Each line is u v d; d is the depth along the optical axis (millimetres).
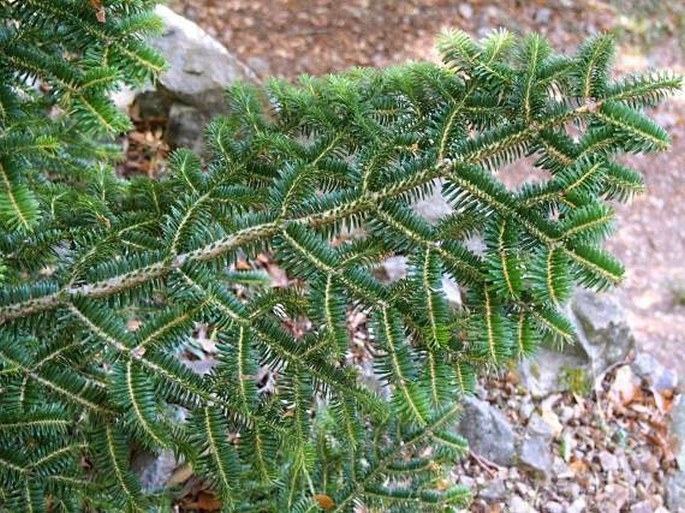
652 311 2510
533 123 996
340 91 1024
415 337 1004
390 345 977
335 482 1242
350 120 1039
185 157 1076
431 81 1022
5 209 897
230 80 2174
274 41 3012
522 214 974
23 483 965
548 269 949
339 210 1002
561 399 2043
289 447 1022
